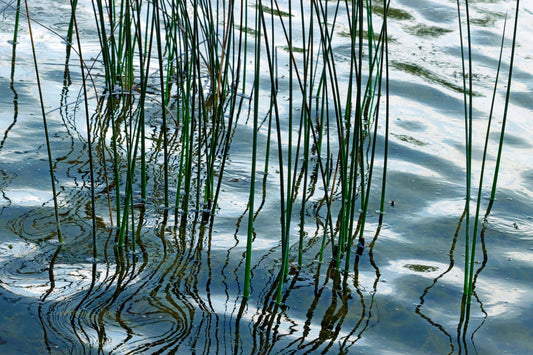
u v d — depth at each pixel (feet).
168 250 9.43
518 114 16.99
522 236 11.00
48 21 19.63
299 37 21.43
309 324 8.04
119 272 8.71
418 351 7.73
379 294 8.88
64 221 9.81
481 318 8.50
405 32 23.13
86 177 11.30
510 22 25.12
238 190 11.71
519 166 13.94
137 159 12.29
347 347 7.64
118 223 9.77
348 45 20.99
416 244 10.49
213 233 10.10
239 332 7.68
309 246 10.03
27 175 11.02
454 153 14.35
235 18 21.85
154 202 10.86
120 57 15.72
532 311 8.71
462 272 9.71
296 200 11.54
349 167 13.10
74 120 13.62
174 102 15.43
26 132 12.68
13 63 16.25
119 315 7.79
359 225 10.97
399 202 11.95
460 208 11.87
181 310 8.02
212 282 8.74
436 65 20.13
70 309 7.77
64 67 16.56
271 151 13.52
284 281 8.96
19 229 9.41
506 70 20.34
